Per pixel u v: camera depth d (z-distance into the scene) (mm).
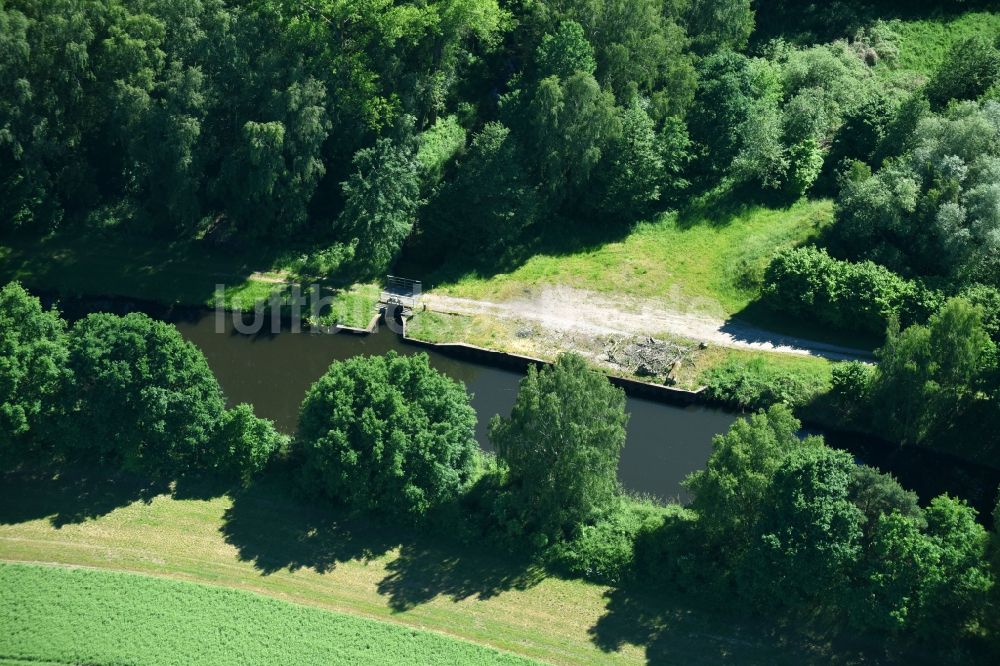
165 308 99375
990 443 82375
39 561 74062
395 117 100812
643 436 86375
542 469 73750
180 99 95938
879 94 107812
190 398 78625
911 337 79875
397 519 76875
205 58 97562
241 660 67500
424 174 102250
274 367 94438
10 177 101812
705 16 110188
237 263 102562
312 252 103188
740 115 103688
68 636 68688
